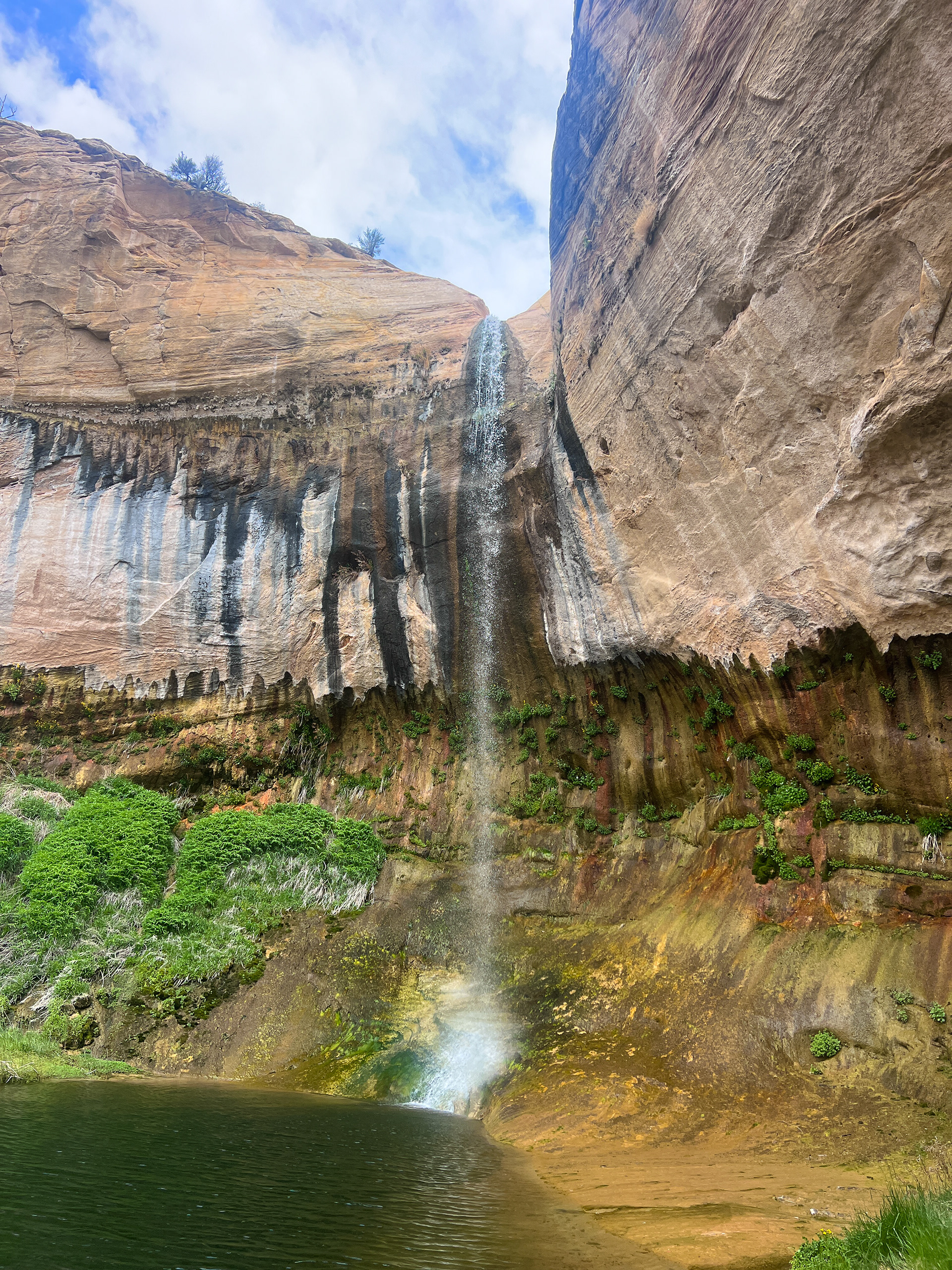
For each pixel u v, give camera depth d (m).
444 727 17.86
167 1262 4.38
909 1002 8.73
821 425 9.95
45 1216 4.95
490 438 17.72
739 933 11.05
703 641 12.74
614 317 13.76
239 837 15.95
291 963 13.62
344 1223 5.30
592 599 15.11
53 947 12.97
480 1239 5.14
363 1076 11.09
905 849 10.11
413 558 18.25
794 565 10.82
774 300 9.86
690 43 10.70
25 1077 9.98
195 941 13.65
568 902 14.36
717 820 12.91
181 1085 10.42
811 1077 8.62
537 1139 8.63
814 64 8.41
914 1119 7.46
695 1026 9.99
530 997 12.18
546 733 16.30
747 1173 6.90
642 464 13.45
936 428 8.47
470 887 15.50
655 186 11.89
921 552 9.12
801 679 11.34
